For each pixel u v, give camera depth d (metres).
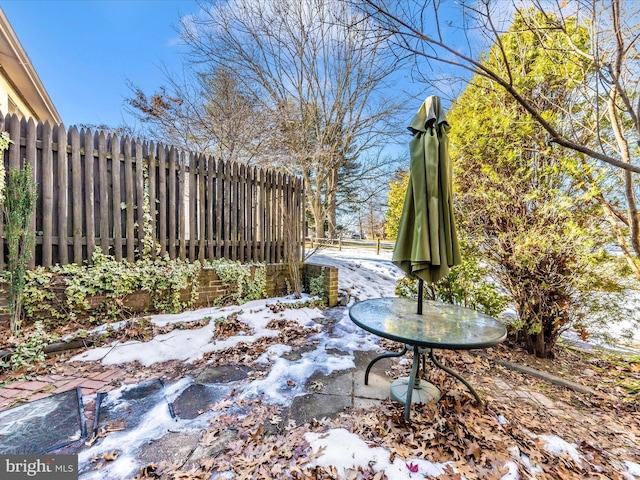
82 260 3.49
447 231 2.23
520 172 3.60
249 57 10.38
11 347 2.81
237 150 8.75
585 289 3.27
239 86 10.04
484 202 3.83
